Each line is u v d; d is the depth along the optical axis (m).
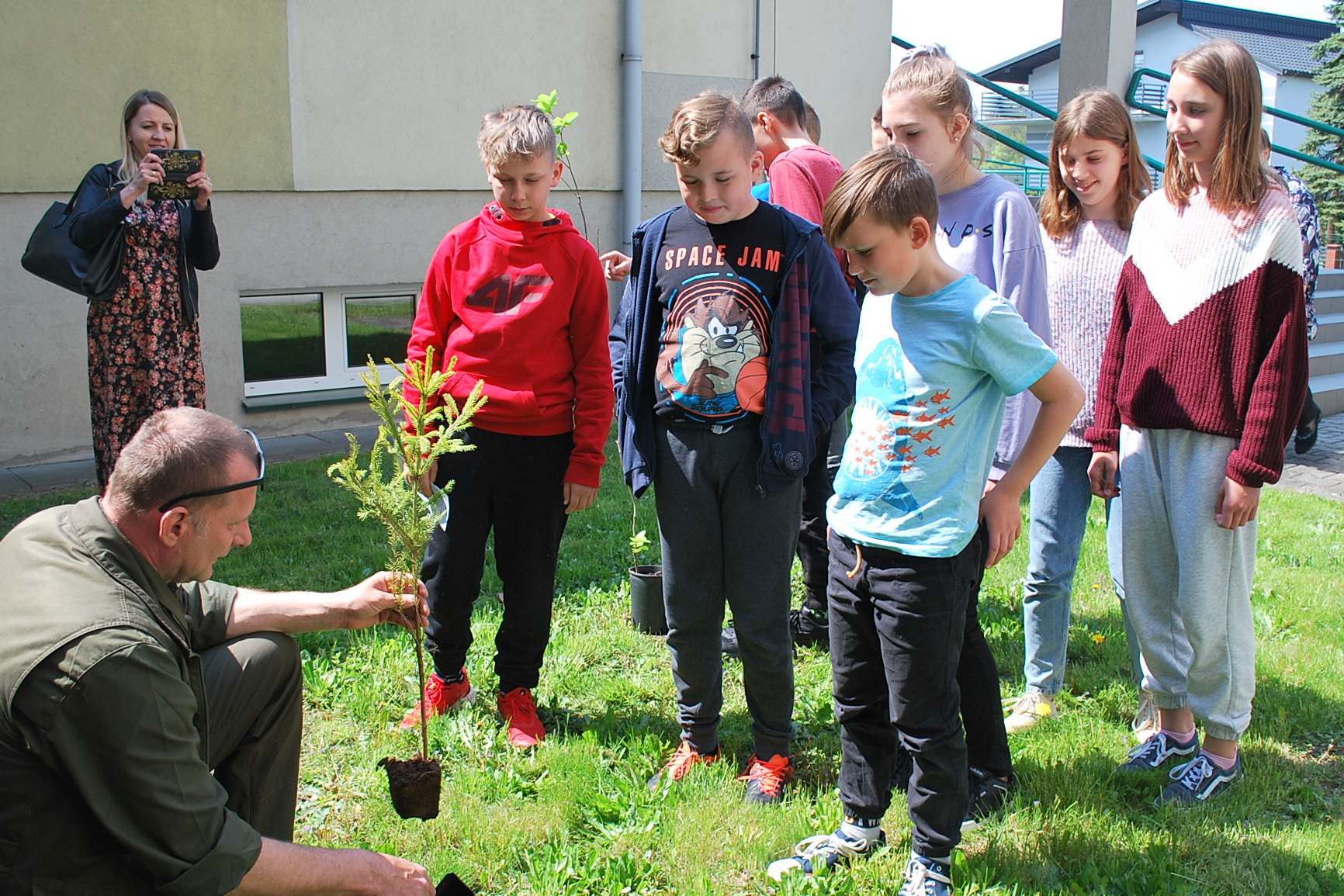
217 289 6.90
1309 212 5.35
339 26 7.02
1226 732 2.94
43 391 6.43
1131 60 7.01
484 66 7.65
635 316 2.92
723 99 2.74
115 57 6.31
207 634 2.31
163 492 1.85
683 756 3.08
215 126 6.70
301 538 5.07
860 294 3.71
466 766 3.07
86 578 1.80
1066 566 3.32
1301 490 6.44
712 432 2.80
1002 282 2.92
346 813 2.85
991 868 2.57
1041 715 3.39
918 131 2.95
